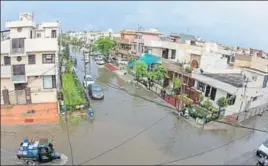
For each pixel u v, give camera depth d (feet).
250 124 106.22
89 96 129.70
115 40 255.50
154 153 74.69
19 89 103.50
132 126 94.94
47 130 86.17
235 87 110.63
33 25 116.26
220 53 165.48
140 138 84.69
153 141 83.20
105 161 68.80
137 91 145.89
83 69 197.67
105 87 150.10
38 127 87.40
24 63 103.04
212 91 122.42
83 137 83.20
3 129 82.58
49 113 97.50
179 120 104.37
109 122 97.35
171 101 126.52
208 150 78.95
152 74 148.05
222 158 74.28
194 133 92.22
